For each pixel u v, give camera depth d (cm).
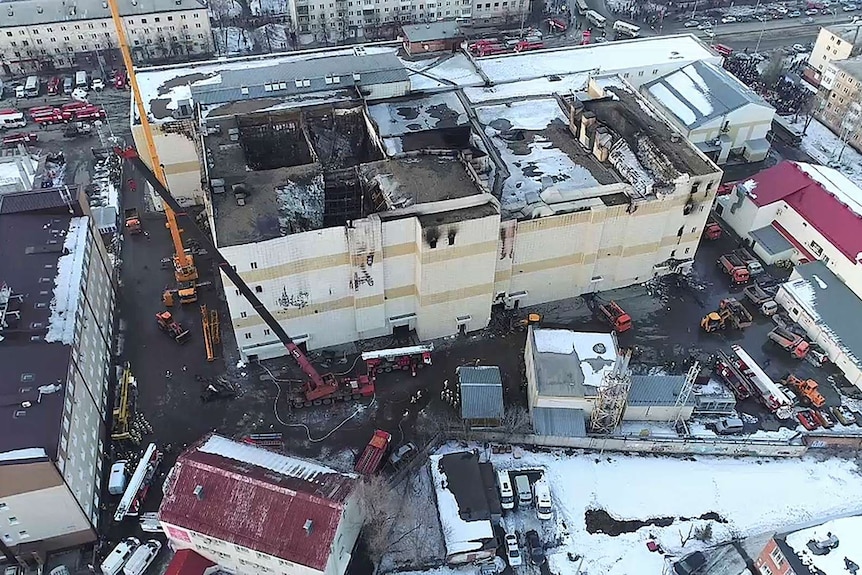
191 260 9262
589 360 7681
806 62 14375
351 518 6034
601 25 16125
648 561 6456
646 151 9062
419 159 8619
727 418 7656
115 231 9931
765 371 8250
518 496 6838
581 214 8262
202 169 8575
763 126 11644
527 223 8106
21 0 13712
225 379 8088
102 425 7244
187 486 5803
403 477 6988
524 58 12219
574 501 6919
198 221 10262
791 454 7350
